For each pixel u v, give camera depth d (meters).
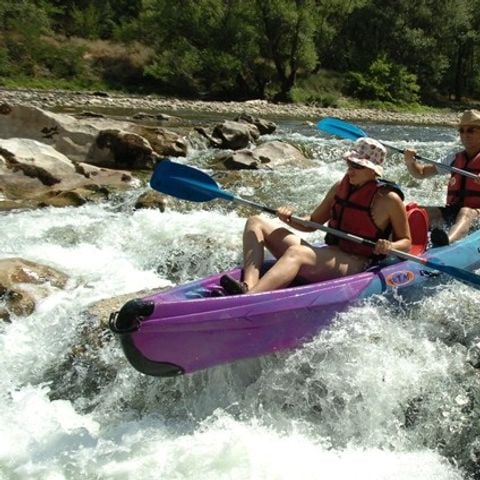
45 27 33.88
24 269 5.18
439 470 3.46
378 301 4.12
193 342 3.62
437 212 6.04
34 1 36.09
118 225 6.62
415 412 3.72
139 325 3.48
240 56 31.33
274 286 3.91
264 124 13.84
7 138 9.54
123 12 41.09
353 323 3.96
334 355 3.87
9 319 4.75
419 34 38.56
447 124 26.69
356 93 34.56
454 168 5.99
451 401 3.71
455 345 4.01
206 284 4.07
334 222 4.32
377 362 3.85
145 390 4.12
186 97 30.91
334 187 4.47
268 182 8.48
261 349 3.79
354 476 3.38
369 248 4.28
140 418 4.01
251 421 3.82
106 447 3.63
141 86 31.42
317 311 3.89
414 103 35.81
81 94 25.98
